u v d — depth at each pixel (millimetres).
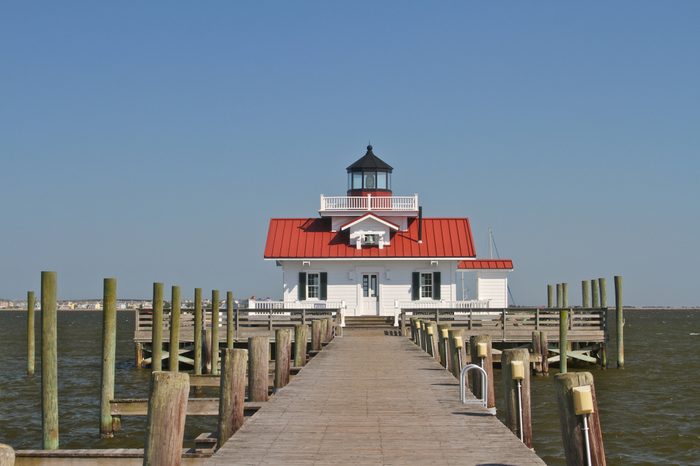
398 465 10469
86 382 36938
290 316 40250
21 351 59562
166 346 40094
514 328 39156
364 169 51562
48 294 19766
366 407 15086
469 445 11641
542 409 27469
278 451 11328
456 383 18734
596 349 41875
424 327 29016
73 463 14523
